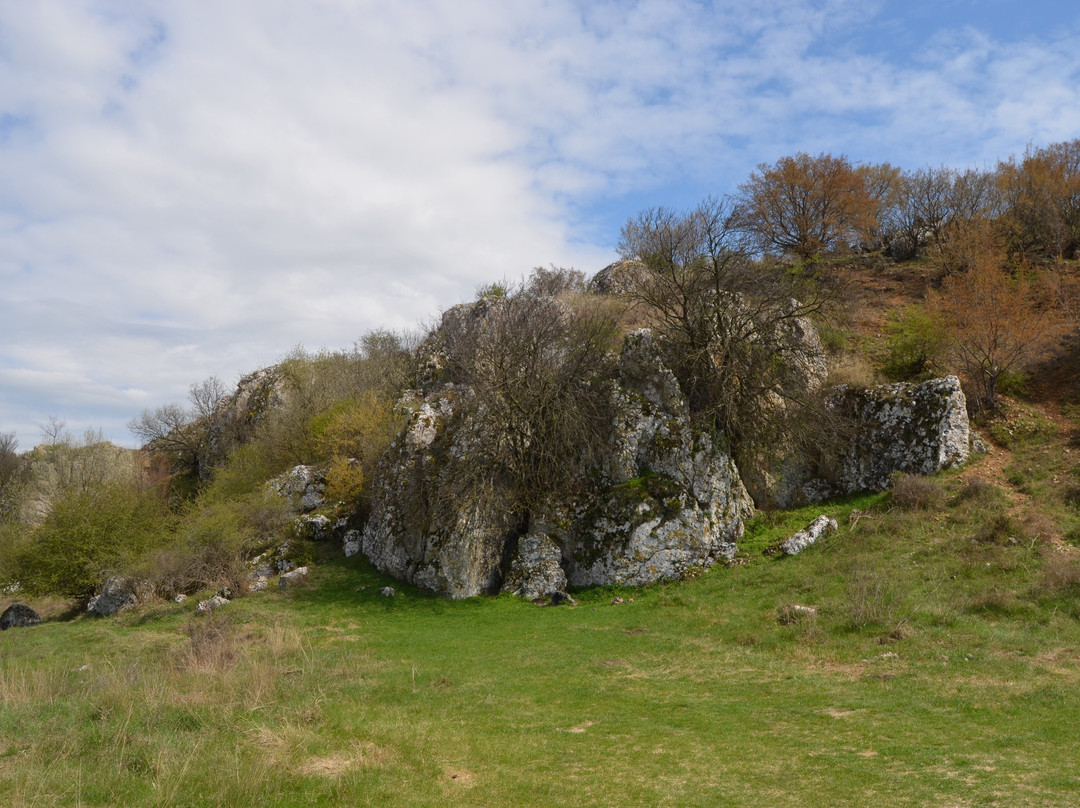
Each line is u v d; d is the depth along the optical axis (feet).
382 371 158.10
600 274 171.63
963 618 58.34
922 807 27.35
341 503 115.24
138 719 35.12
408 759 32.68
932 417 89.15
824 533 82.33
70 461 192.65
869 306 133.59
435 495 93.56
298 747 32.24
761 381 96.94
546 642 66.03
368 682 50.06
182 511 133.69
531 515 91.81
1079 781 29.30
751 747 36.01
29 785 25.54
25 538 110.11
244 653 57.72
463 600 85.66
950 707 41.55
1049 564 63.87
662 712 43.24
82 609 108.17
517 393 95.71
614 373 100.48
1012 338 95.61
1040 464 83.51
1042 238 140.36
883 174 170.09
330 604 88.28
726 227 100.48
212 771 28.43
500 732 38.83
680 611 72.95
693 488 88.84
